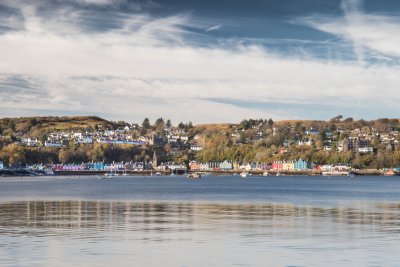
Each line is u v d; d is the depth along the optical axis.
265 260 46.59
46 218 80.00
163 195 155.50
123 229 66.56
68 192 176.50
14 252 49.59
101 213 89.38
